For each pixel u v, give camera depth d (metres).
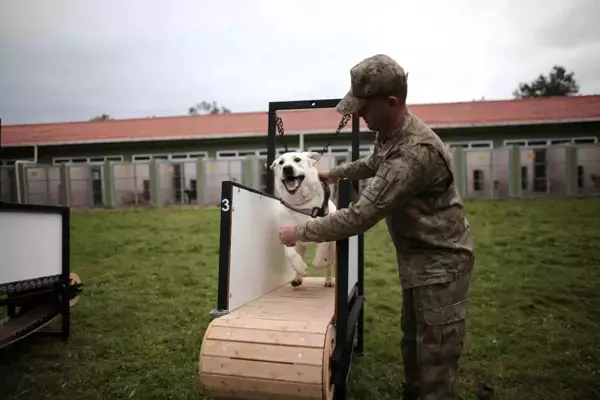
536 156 14.61
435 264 2.07
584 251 7.53
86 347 3.83
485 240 8.62
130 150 17.91
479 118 16.41
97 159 18.11
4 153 18.41
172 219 12.31
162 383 3.13
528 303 4.94
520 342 3.89
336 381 2.04
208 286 5.99
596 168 14.30
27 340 3.99
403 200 1.95
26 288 3.59
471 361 3.52
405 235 2.13
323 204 3.23
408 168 1.92
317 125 16.59
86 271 6.90
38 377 3.24
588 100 17.77
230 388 1.93
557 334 4.04
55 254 3.96
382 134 2.17
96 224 11.73
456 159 14.90
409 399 2.53
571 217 10.51
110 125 19.83
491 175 14.76
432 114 17.59
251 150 17.22
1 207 3.31
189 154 17.67
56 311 3.98
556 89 34.91
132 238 9.71
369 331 4.26
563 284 5.71
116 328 4.35
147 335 4.12
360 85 2.00
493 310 4.80
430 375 2.07
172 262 7.53
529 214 11.12
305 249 3.63
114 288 5.88
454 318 2.06
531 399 2.92
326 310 2.34
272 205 3.15
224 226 2.22
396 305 5.13
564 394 2.97
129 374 3.31
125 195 16.41
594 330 4.17
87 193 16.44
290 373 1.85
